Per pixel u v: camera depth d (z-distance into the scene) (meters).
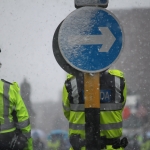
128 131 31.66
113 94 15.73
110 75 15.75
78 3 14.98
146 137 28.12
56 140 26.83
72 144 15.83
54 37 15.09
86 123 14.81
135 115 33.22
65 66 15.20
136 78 39.56
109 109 15.70
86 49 14.59
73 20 14.54
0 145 16.59
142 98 37.84
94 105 14.78
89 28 14.59
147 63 39.66
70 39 14.55
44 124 36.34
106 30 14.62
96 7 14.57
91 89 14.77
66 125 36.53
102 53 14.63
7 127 16.58
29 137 16.91
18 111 16.64
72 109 15.80
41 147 27.56
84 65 14.62
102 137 15.71
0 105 16.48
